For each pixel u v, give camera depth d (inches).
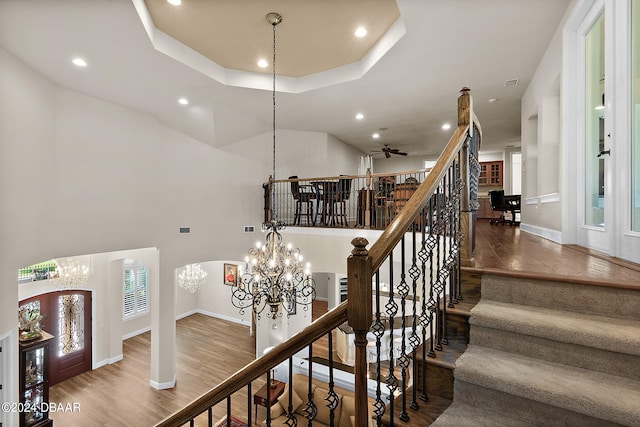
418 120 248.1
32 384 178.7
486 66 155.6
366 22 132.4
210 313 373.4
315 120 247.8
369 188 203.9
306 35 142.0
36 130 144.8
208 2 117.8
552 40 131.2
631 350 46.1
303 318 283.1
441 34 126.7
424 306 53.9
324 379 178.1
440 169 59.4
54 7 103.1
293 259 161.9
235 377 48.6
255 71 178.7
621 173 82.8
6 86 124.3
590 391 43.7
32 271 218.7
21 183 133.0
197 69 154.4
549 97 147.8
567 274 62.9
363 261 39.9
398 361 49.5
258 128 255.0
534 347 54.2
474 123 84.8
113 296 257.6
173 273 222.8
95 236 180.4
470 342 60.2
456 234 69.0
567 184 119.3
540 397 44.6
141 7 112.8
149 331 320.2
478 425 46.3
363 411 41.1
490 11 113.1
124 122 197.5
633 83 79.1
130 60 141.0
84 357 241.4
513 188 363.3
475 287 68.9
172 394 210.8
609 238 88.7
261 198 263.4
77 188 171.5
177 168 225.6
